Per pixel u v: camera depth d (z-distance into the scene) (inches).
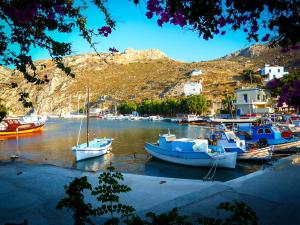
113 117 5315.0
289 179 390.6
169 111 4564.5
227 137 1132.5
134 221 145.6
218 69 6796.3
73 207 181.3
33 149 1653.5
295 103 198.1
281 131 1343.5
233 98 3654.0
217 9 146.3
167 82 6860.2
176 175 965.8
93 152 1283.2
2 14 178.4
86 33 200.8
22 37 203.8
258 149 1062.4
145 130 2738.7
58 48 210.1
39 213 324.8
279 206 294.0
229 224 148.1
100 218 295.9
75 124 4062.5
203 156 1017.5
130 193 380.5
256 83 4714.6
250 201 310.8
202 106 3924.7
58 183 455.2
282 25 134.9
